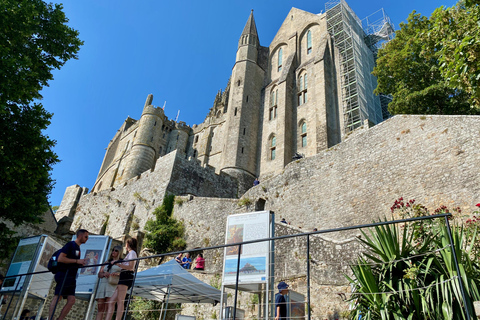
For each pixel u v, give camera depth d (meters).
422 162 16.80
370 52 40.47
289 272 14.02
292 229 15.02
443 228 7.71
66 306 7.37
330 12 41.25
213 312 14.63
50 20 14.28
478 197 14.17
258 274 9.37
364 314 7.45
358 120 32.50
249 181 36.81
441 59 11.79
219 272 16.16
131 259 7.96
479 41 10.12
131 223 29.84
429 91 21.25
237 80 43.28
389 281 7.38
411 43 23.53
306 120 35.94
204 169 32.22
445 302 6.46
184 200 26.20
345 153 20.64
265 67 46.31
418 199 16.23
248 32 47.22
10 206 13.09
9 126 12.89
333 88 36.12
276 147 35.75
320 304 11.73
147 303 15.59
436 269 7.21
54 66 14.45
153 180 30.53
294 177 22.72
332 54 38.34
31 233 15.94
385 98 39.69
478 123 15.40
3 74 11.98
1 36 12.66
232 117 40.66
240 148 38.09
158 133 53.41
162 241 23.23
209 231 22.72
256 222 10.20
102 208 35.94
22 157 12.86
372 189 18.39
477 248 8.60
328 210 19.91
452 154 15.78
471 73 10.71
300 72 40.12
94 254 11.23
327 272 12.41
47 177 14.54
